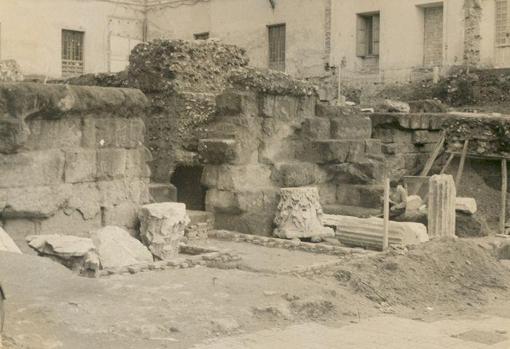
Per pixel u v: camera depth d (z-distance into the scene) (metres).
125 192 11.09
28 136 9.80
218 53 14.37
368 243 11.55
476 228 13.08
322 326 7.16
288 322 7.20
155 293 7.57
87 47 31.38
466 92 23.56
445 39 25.02
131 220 11.11
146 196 11.41
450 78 24.17
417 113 17.39
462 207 13.13
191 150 13.56
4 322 6.07
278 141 13.32
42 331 6.11
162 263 9.59
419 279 9.04
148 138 13.91
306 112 13.80
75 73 31.12
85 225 10.55
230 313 7.07
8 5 28.59
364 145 14.04
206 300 7.42
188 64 13.90
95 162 10.63
